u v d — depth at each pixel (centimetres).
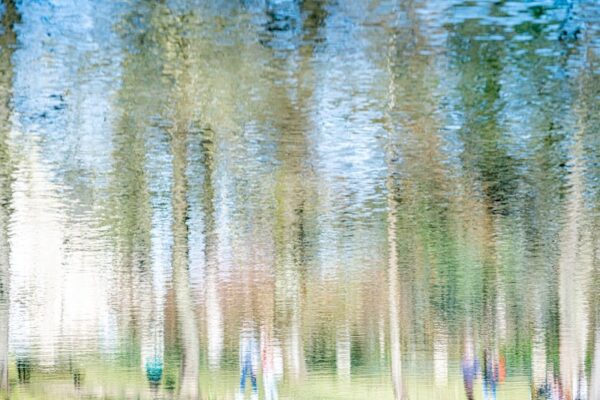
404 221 2523
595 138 1812
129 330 3378
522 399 3281
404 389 3284
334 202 2331
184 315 3228
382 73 1433
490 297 3684
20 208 2311
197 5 1260
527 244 2766
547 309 3788
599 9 1251
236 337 3428
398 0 1241
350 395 3319
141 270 2955
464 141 1842
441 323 3853
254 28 1295
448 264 3058
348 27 1310
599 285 3403
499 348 3884
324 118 1702
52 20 1280
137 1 1262
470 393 3192
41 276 2983
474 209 2395
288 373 3594
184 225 2505
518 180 2122
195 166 2025
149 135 1789
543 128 1755
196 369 3141
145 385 3122
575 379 3478
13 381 3184
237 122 1708
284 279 3238
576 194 2253
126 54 1370
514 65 1373
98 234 2552
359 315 3731
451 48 1357
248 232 2594
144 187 2172
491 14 1272
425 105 1612
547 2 1244
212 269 3027
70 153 1905
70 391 3028
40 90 1489
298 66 1395
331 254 2883
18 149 1867
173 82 1480
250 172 2072
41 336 3353
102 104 1602
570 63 1405
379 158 1958
